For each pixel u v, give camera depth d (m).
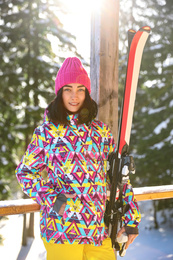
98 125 1.67
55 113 1.54
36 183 1.51
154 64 11.28
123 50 10.06
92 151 1.57
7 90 10.38
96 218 1.52
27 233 13.72
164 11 11.33
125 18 10.62
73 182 1.50
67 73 1.59
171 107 13.13
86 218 1.49
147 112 14.01
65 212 1.48
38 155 1.54
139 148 13.36
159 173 13.12
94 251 1.57
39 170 1.58
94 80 2.23
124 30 10.38
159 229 14.68
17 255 12.38
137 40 1.68
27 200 1.90
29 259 11.90
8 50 10.81
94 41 2.23
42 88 10.84
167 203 14.46
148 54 11.24
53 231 1.49
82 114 1.57
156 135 13.14
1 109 10.15
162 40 11.26
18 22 11.31
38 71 10.72
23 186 1.52
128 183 1.70
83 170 1.51
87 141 1.57
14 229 15.34
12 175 10.60
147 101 11.70
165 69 11.30
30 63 10.70
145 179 13.65
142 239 12.97
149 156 12.99
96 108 1.66
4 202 1.84
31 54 10.88
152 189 2.41
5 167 9.98
